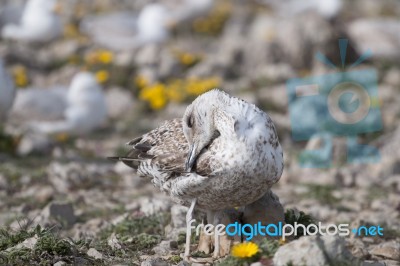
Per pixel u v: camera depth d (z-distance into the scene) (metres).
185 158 9.02
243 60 24.53
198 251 9.20
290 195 13.45
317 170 15.41
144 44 25.91
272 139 8.63
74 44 25.61
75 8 31.52
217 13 31.00
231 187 8.58
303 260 7.55
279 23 27.73
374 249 9.68
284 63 24.33
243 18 30.92
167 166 9.12
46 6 24.88
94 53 24.39
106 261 8.74
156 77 22.53
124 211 11.98
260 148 8.48
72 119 18.30
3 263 8.34
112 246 9.38
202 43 28.14
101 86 22.31
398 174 15.39
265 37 25.73
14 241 9.09
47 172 14.41
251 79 22.75
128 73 22.84
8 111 17.31
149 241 9.66
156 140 9.63
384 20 29.67
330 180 14.30
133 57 23.52
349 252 7.73
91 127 18.59
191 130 8.96
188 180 8.77
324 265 7.50
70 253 8.73
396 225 11.32
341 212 12.20
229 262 7.97
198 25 29.91
